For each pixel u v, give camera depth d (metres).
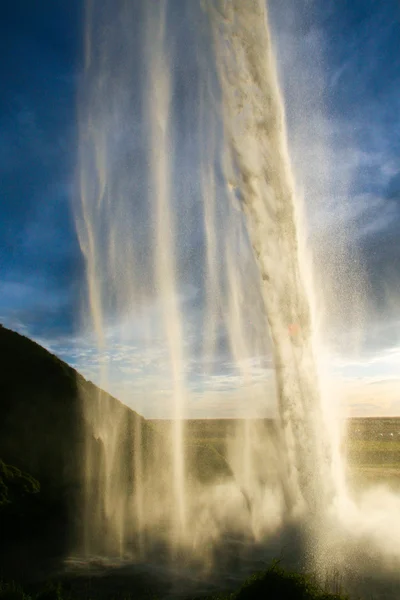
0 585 9.18
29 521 12.70
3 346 18.25
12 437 15.43
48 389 17.25
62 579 10.31
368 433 82.50
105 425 18.22
